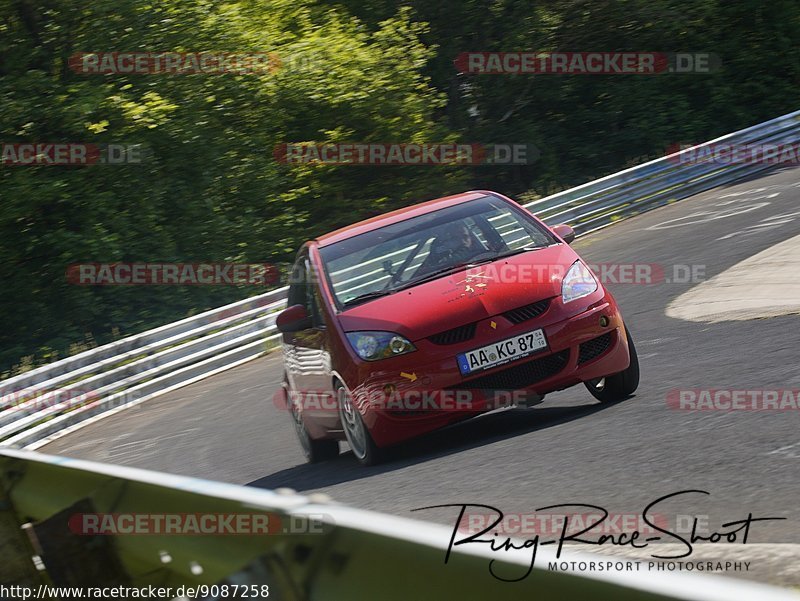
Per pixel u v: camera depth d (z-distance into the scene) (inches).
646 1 4215.1
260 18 3678.6
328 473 901.8
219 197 3309.5
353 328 861.8
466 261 909.2
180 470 1115.3
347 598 275.9
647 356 1114.1
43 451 1595.7
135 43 3078.2
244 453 1143.0
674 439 687.7
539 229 951.0
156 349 2016.5
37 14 3021.7
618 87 4360.2
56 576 449.1
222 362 2159.2
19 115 2738.7
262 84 3390.7
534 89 4384.8
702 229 2219.5
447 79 4370.1
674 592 185.9
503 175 4441.4
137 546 389.4
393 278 908.6
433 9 4259.4
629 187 2807.6
